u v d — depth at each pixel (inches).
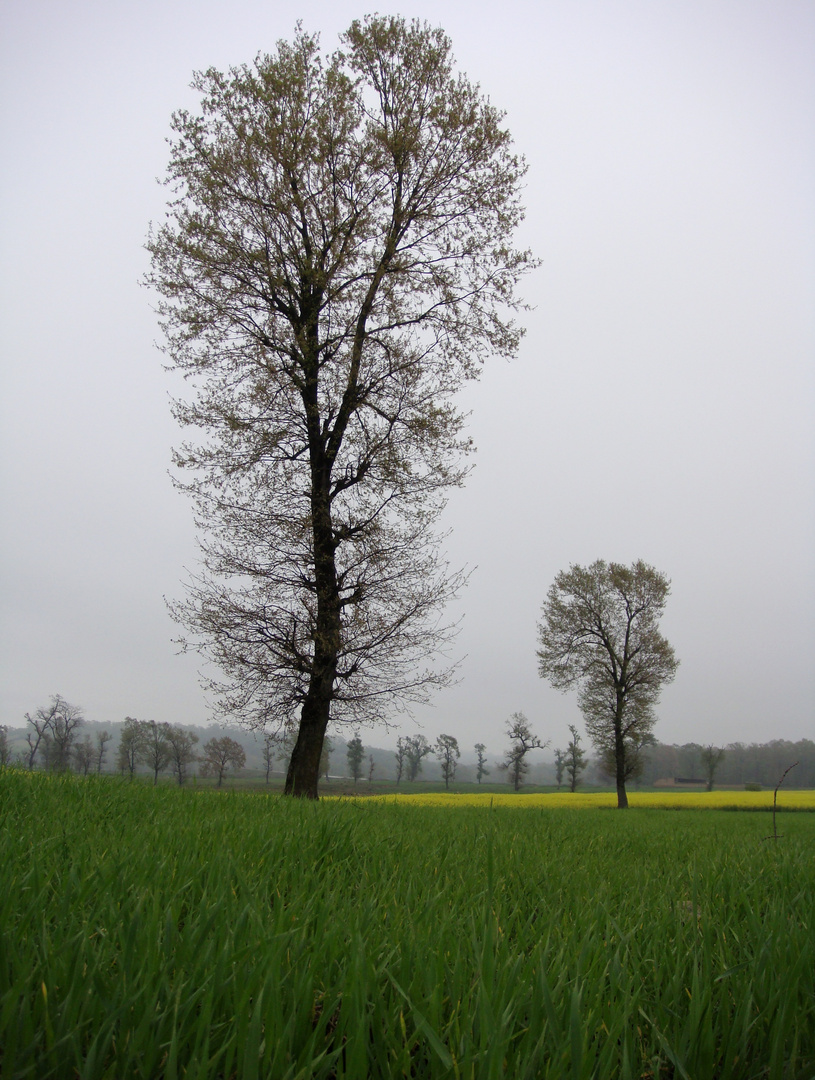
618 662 1717.5
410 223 686.5
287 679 607.8
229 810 216.4
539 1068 59.8
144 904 89.1
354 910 96.1
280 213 638.5
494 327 676.1
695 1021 67.9
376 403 653.3
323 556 610.9
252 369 627.5
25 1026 57.4
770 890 148.6
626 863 186.9
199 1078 52.9
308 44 650.2
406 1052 59.2
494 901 112.0
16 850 116.3
